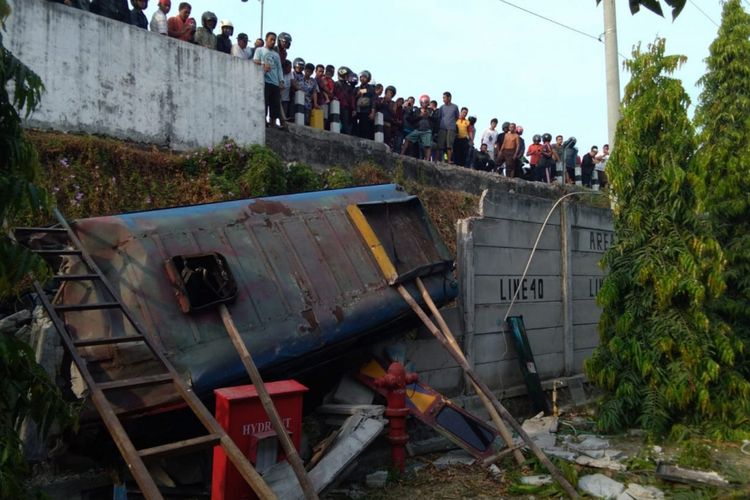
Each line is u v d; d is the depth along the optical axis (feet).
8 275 9.67
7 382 9.91
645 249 25.89
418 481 18.93
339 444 17.28
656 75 26.55
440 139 46.34
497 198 27.14
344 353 20.85
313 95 38.01
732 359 24.93
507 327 27.30
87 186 24.47
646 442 23.36
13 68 9.94
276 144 33.63
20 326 17.62
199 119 30.22
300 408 16.01
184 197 26.99
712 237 25.68
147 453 11.69
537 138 55.06
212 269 18.08
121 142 27.32
